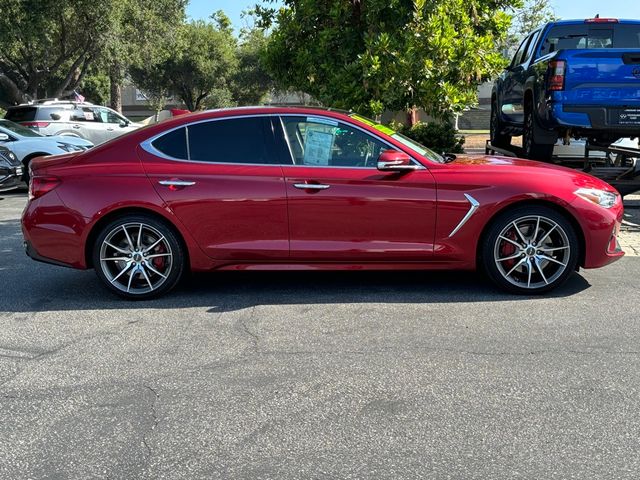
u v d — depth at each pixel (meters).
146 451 3.09
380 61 9.00
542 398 3.55
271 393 3.67
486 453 3.01
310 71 10.33
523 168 5.43
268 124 5.41
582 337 4.45
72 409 3.53
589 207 5.23
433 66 9.05
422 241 5.29
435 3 9.20
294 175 5.26
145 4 26.08
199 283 6.02
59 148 13.64
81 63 28.05
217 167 5.33
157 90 43.09
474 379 3.80
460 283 5.83
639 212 9.19
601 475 2.82
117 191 5.28
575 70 6.96
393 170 5.20
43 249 5.41
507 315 4.93
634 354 4.14
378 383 3.77
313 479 2.83
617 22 8.62
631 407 3.43
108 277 5.43
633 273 6.10
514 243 5.32
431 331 4.61
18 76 27.59
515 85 9.22
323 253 5.30
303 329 4.71
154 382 3.85
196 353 4.29
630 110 6.94
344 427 3.27
